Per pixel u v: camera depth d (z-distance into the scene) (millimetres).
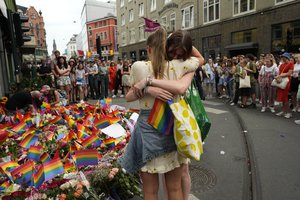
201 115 2074
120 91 14219
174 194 1993
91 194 2496
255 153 4516
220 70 11789
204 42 22000
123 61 12758
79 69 10672
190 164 4137
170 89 1771
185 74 1908
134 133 1967
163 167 1855
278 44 15883
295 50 14906
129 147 2008
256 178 3594
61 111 5148
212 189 3340
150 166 1870
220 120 7043
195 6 22203
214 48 20953
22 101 5117
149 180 1953
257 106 8945
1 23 8688
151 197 1967
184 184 2477
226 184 3473
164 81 1793
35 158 2975
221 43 19984
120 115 4625
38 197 2348
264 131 5812
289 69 6883
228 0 18812
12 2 14867
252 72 8516
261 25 16609
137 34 33531
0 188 2443
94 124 3816
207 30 21203
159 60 1874
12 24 6762
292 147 4758
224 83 11492
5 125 4230
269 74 7699
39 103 5695
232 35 19125
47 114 4980
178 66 1898
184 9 23797
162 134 1840
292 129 5910
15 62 7043
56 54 8953
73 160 2877
